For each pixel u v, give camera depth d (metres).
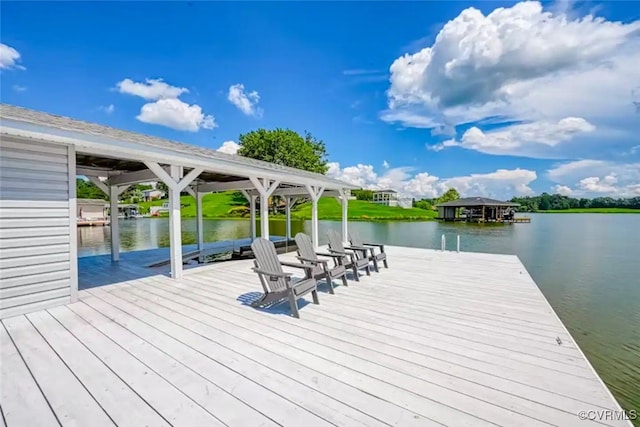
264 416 1.67
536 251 14.01
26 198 3.31
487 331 2.85
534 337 2.71
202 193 8.65
